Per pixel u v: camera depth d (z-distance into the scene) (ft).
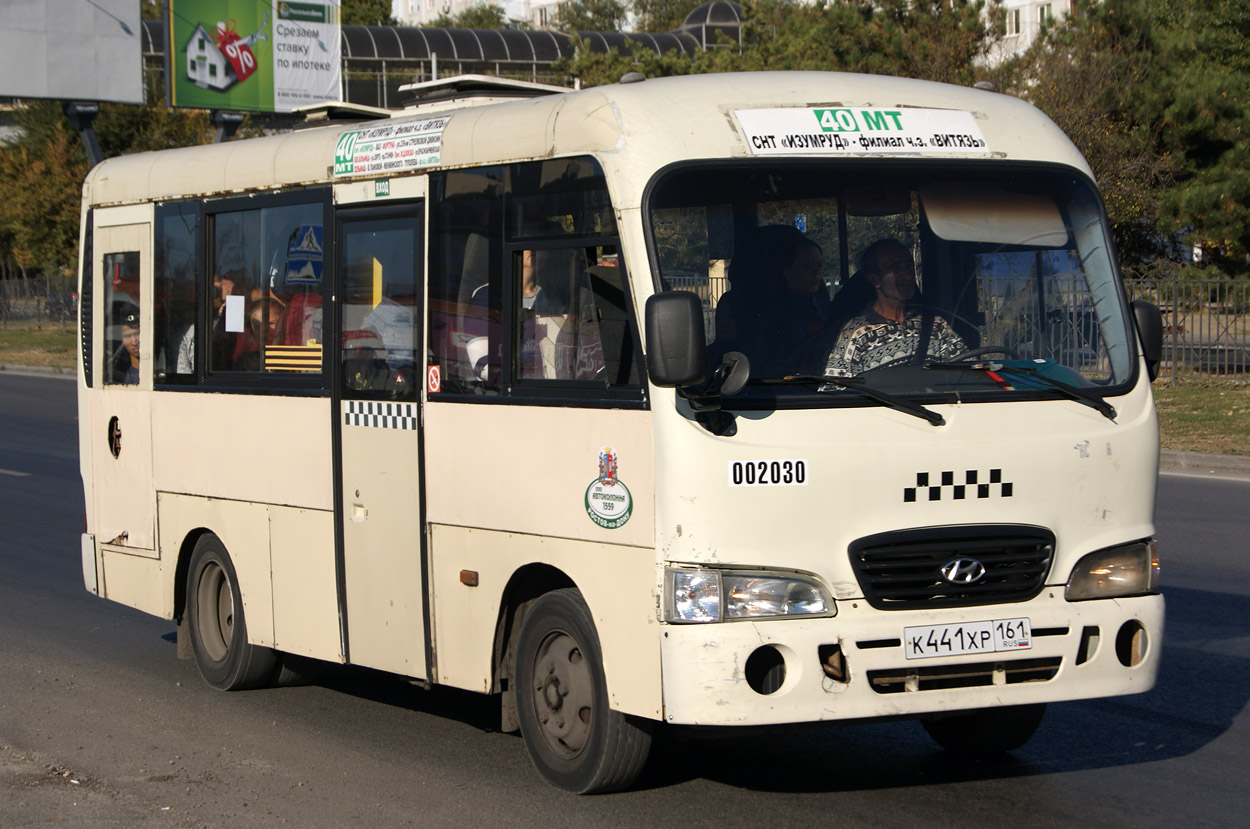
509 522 22.57
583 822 20.83
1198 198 101.09
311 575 27.45
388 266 25.46
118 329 33.45
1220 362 84.23
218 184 30.01
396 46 217.77
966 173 21.93
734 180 20.68
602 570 20.70
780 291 20.63
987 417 20.57
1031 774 23.13
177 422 31.22
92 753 25.34
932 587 20.02
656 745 25.12
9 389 120.67
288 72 127.54
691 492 19.34
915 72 106.83
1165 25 120.16
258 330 28.86
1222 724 25.84
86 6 111.55
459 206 23.81
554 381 21.74
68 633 35.99
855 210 21.17
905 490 19.97
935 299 21.35
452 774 23.58
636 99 21.22
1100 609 20.79
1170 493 54.75
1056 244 22.17
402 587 25.16
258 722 27.55
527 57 224.12
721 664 19.13
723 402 19.62
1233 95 104.47
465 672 23.88
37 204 146.20
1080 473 20.92
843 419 19.93
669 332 18.57
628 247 20.27
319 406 27.02
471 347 23.49
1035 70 106.42
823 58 111.24
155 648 34.50
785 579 19.51
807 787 22.54
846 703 19.47
